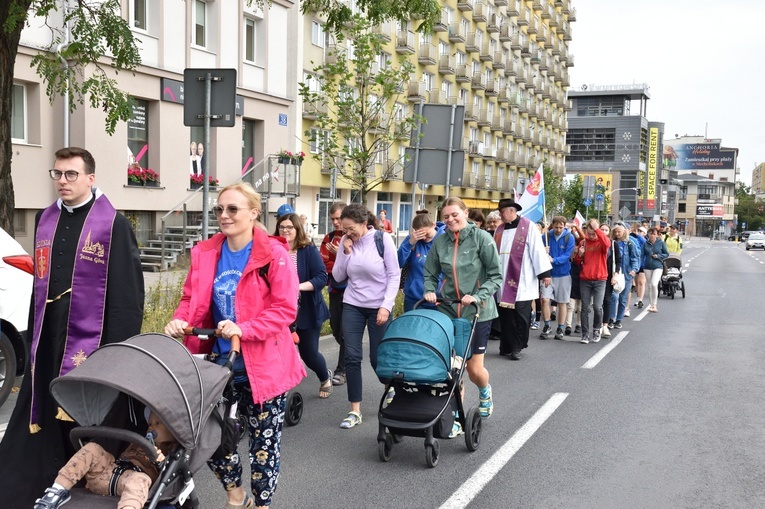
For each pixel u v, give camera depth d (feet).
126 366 9.92
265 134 84.74
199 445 10.91
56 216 13.41
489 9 179.93
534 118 222.89
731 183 556.10
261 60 83.66
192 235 64.34
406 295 25.80
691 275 102.53
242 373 13.00
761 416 23.50
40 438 12.76
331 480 17.07
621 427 21.97
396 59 131.13
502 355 34.30
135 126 67.51
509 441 20.33
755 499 16.31
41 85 57.36
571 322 42.93
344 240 22.07
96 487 10.03
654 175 378.32
